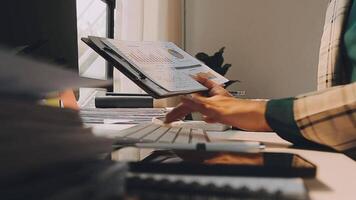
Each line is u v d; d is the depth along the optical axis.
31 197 0.19
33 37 0.62
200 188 0.27
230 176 0.30
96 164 0.27
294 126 0.58
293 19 2.73
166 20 2.42
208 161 0.35
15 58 0.23
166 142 0.48
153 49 0.91
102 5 2.09
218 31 2.88
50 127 0.23
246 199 0.26
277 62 2.77
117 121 0.95
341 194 0.31
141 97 1.48
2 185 0.18
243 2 2.83
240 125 0.67
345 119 0.53
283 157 0.39
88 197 0.23
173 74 0.84
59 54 0.72
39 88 0.24
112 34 2.17
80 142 0.26
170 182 0.28
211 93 0.86
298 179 0.30
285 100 0.63
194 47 2.90
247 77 2.83
